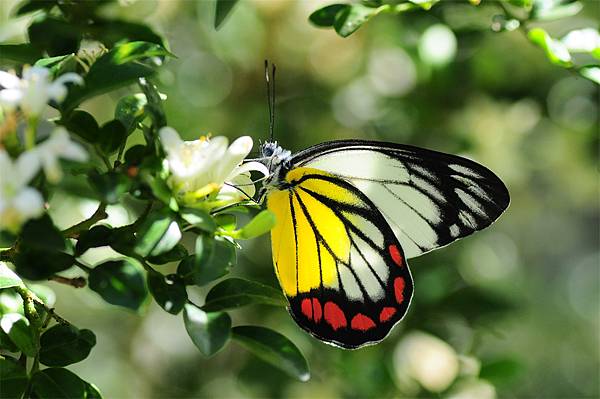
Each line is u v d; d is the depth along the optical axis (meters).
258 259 0.58
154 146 0.44
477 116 0.59
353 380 0.55
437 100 0.58
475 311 0.56
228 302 0.45
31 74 0.43
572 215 0.87
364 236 0.49
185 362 0.62
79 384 0.44
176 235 0.44
